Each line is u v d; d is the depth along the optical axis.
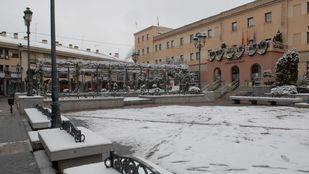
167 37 60.00
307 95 23.72
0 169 6.11
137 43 71.00
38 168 6.13
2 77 48.38
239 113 16.55
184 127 11.34
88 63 27.36
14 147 8.12
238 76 38.12
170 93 29.78
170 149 7.74
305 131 10.20
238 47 37.31
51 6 8.15
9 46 48.50
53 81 8.23
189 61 53.78
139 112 17.61
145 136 9.62
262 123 12.27
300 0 35.28
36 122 9.16
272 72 33.00
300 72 35.22
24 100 17.56
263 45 33.88
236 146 7.87
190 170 5.88
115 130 10.97
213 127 11.24
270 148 7.61
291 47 36.12
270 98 23.33
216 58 40.78
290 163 6.23
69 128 6.34
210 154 7.08
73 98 21.77
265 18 39.69
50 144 5.42
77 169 3.96
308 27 34.41
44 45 56.06
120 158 3.74
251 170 5.77
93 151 5.41
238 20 43.84
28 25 16.33
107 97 22.78
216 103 26.61
